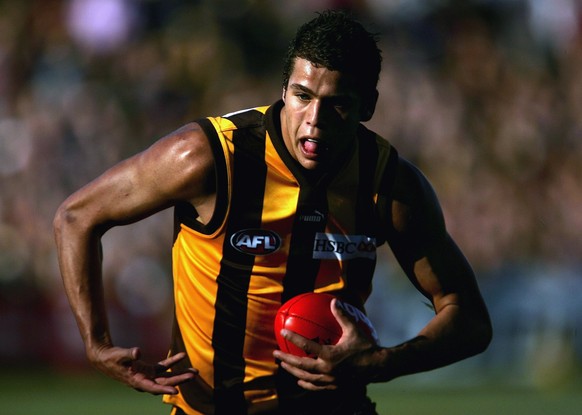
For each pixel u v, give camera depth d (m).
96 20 54.12
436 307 14.03
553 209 51.06
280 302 13.59
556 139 53.84
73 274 13.41
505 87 54.88
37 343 43.16
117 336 44.12
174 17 55.91
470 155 51.06
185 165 13.08
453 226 48.88
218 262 13.50
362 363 12.94
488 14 57.25
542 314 43.44
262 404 13.95
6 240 46.72
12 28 54.53
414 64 54.31
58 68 53.12
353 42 12.41
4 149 49.56
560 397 35.91
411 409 31.75
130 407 32.44
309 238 13.45
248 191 13.22
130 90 52.56
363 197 13.48
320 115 12.39
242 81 54.22
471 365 42.06
